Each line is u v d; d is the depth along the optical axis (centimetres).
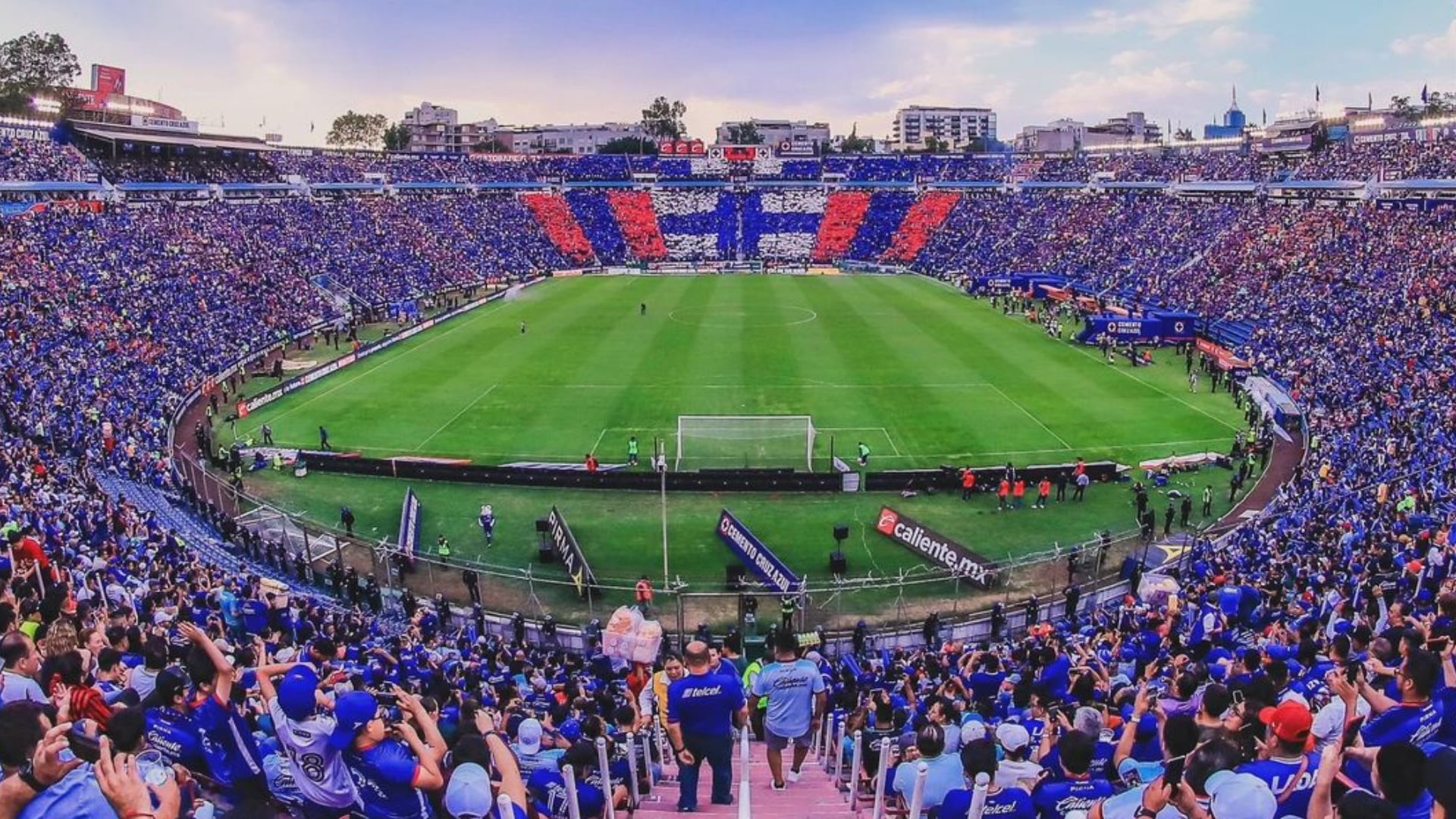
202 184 10281
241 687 1251
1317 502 3603
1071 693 1515
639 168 15650
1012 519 3991
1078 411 5494
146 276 7250
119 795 589
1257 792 653
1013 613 3184
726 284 11112
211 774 876
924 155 16012
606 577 3466
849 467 4575
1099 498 4216
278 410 5641
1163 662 1855
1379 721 866
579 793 1046
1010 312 8919
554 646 2934
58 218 7625
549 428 5238
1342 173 9269
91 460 4131
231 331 6944
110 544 2741
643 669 2156
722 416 5397
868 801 1241
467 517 4028
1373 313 6325
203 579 2664
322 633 2392
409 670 2083
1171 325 7269
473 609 3106
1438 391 4775
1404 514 2947
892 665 2423
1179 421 5297
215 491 4334
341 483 4428
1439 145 8731
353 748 810
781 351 7125
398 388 6131
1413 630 1392
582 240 13325
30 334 5528
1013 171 14538
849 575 3484
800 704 1239
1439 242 7019
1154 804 722
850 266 12812
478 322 8531
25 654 1066
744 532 3512
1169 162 12388
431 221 12081
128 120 11288
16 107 11150
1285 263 8000
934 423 5278
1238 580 2694
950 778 952
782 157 16288
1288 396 5503
